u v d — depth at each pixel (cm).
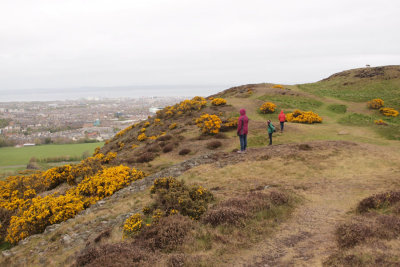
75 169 2112
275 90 4628
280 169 1308
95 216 1163
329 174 1197
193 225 746
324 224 724
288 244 627
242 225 734
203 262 564
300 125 2569
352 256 491
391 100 3400
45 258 874
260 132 2356
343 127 2511
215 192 1088
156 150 2414
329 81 5862
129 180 1712
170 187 966
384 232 561
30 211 1345
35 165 7731
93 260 618
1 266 939
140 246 667
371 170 1207
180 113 3869
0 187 1975
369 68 5834
